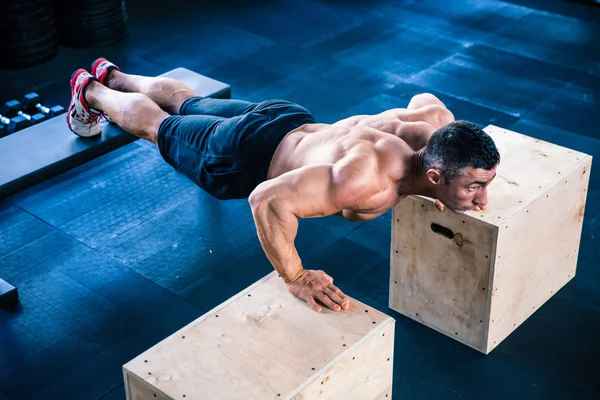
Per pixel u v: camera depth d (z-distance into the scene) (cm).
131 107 335
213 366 246
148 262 388
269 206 250
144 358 250
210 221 417
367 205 258
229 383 240
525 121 504
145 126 331
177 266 385
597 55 585
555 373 322
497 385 317
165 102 353
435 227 325
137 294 367
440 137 248
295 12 666
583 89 541
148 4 685
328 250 394
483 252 308
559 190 330
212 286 371
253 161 288
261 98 536
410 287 343
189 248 397
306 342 254
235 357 249
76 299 364
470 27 631
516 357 330
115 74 371
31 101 499
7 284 361
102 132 396
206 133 304
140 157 473
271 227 253
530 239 324
